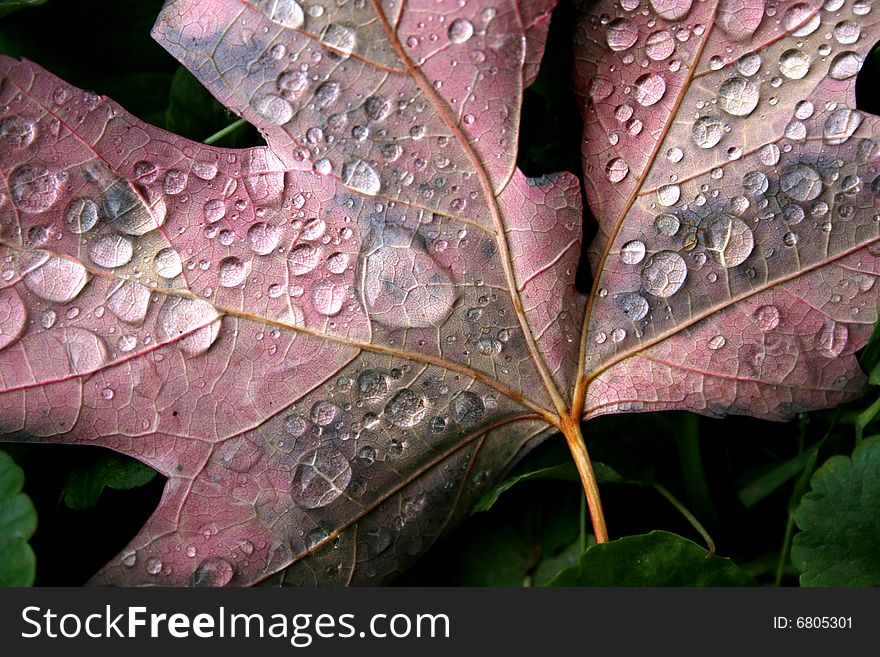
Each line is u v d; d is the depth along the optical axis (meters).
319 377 0.11
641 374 0.12
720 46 0.11
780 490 0.13
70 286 0.11
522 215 0.11
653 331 0.12
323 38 0.11
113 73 0.13
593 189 0.12
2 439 0.11
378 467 0.11
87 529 0.12
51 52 0.13
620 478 0.13
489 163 0.11
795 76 0.11
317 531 0.11
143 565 0.11
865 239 0.11
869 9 0.11
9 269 0.11
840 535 0.11
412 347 0.11
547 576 0.13
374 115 0.11
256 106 0.11
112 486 0.11
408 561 0.12
